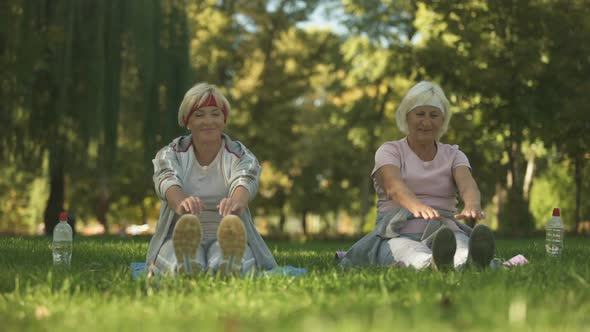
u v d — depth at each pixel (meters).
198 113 5.17
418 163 6.01
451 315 2.88
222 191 5.20
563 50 19.30
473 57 19.31
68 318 3.04
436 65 19.62
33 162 22.00
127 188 39.56
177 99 22.34
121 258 7.17
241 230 4.30
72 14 20.66
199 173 5.20
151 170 22.23
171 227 5.07
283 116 37.75
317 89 38.47
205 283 4.00
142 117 22.23
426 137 5.94
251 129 37.12
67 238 6.25
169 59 22.33
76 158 21.50
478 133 22.25
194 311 3.16
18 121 21.02
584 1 19.45
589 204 32.50
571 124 19.52
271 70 38.47
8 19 17.94
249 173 5.11
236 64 38.59
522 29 19.44
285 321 2.80
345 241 20.20
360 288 3.64
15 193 39.59
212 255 4.77
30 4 20.08
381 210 6.02
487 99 19.94
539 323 2.69
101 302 3.48
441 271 4.43
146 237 15.25
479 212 5.62
